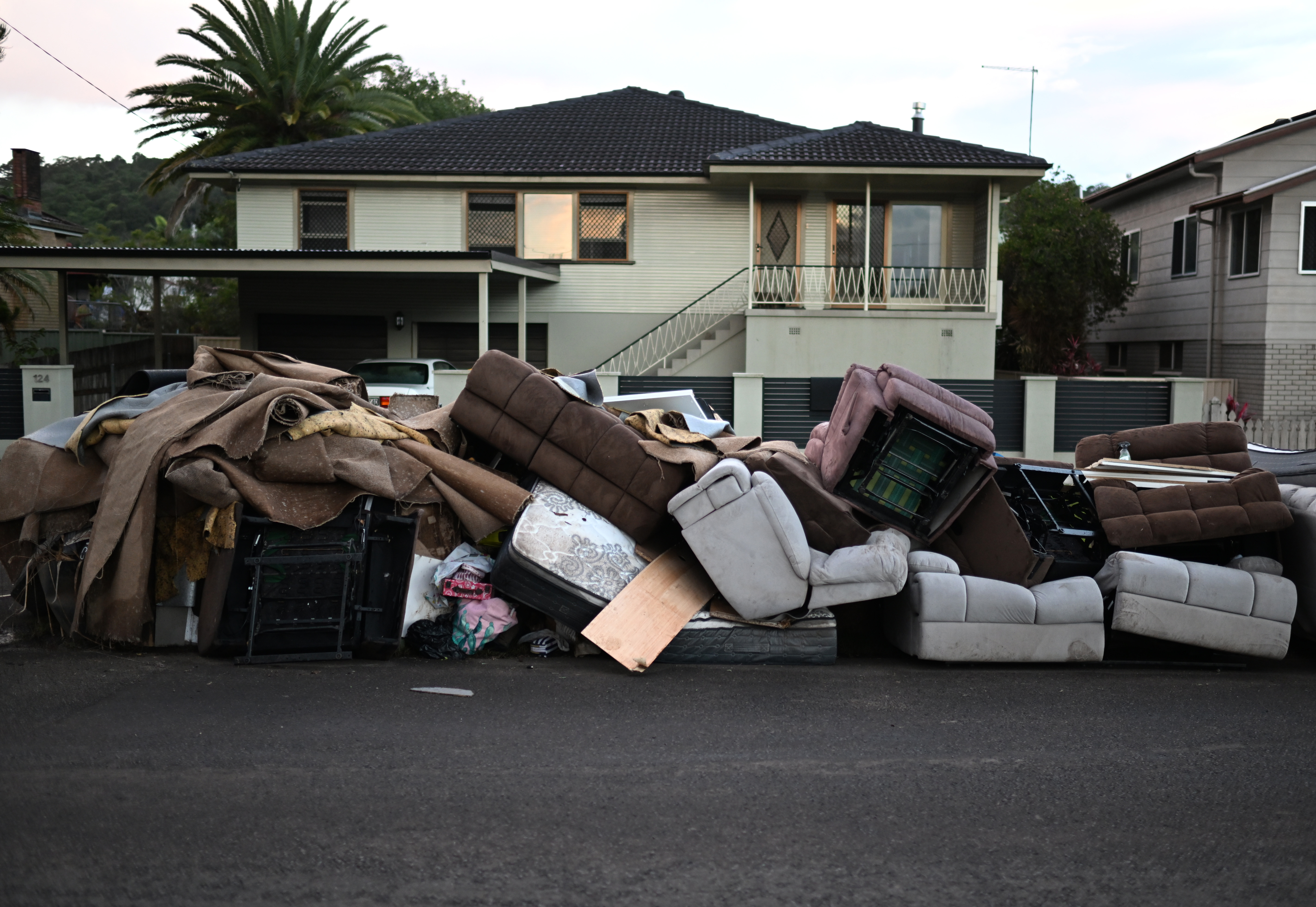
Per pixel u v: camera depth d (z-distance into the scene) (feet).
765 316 63.62
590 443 21.86
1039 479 25.41
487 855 11.96
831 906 11.02
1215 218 70.59
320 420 20.27
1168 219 78.95
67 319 59.57
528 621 21.47
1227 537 22.48
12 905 10.52
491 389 22.30
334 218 71.77
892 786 14.39
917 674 20.29
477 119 82.53
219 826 12.46
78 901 10.66
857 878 11.67
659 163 72.33
